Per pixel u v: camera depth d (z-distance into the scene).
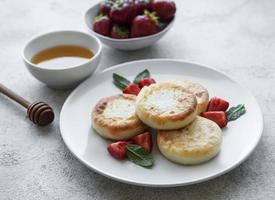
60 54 0.94
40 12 1.13
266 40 1.01
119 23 0.97
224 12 1.09
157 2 0.97
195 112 0.79
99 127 0.80
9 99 0.91
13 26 1.08
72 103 0.86
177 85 0.82
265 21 1.06
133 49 0.98
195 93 0.84
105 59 0.98
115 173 0.76
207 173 0.75
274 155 0.80
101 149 0.79
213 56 0.98
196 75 0.90
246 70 0.94
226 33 1.03
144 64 0.92
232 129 0.81
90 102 0.87
